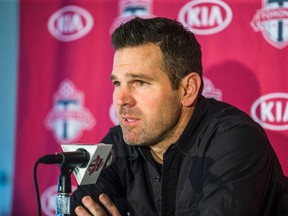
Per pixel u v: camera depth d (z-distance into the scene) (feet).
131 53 6.05
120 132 7.37
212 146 6.08
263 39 9.34
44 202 10.36
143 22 6.24
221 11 9.51
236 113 6.59
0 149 10.49
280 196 6.52
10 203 10.46
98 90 10.11
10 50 10.46
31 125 10.36
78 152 5.19
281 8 9.26
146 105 6.04
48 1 10.32
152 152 6.79
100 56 10.11
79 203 7.00
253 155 5.74
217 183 5.57
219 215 5.30
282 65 9.27
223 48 9.49
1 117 10.48
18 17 10.43
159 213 6.77
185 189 6.45
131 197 7.03
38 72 10.34
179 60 6.20
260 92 9.34
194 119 6.49
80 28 10.19
